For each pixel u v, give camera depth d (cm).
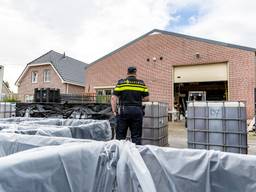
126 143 115
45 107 648
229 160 104
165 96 1226
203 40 1149
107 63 1420
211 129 389
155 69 1268
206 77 1141
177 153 113
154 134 434
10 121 268
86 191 97
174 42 1230
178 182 110
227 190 102
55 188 85
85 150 102
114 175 107
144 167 105
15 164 74
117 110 355
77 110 595
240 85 1037
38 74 1903
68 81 1800
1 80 1203
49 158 85
